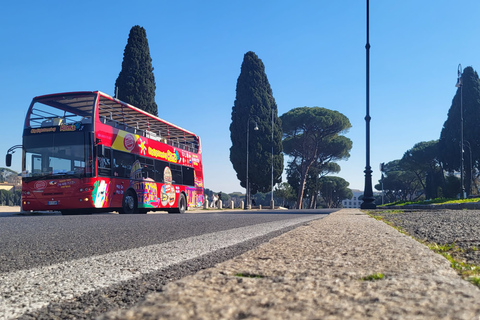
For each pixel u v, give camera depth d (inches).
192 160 829.8
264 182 1742.1
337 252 104.5
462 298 52.1
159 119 700.0
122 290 81.4
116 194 576.7
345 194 3555.6
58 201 542.6
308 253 103.3
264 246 119.7
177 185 754.2
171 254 134.5
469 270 80.0
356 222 248.8
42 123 565.6
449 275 71.3
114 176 574.9
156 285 86.0
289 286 60.2
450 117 2020.2
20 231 231.3
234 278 66.1
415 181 3245.6
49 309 67.1
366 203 739.4
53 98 555.5
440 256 96.0
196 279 65.0
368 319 43.0
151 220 357.4
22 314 63.9
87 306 69.2
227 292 55.7
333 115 1959.9
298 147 2060.8
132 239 187.5
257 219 385.4
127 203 604.1
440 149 2078.0
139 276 96.3
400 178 3248.0
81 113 561.3
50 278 93.3
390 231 174.6
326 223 239.5
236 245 160.9
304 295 54.2
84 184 532.7
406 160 2497.5
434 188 2316.7
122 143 598.2
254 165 1724.9
